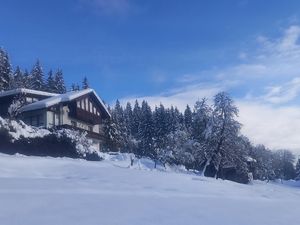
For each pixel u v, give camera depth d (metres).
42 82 93.06
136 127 110.81
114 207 12.99
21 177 21.22
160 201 15.45
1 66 73.25
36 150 35.97
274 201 20.81
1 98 48.88
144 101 129.88
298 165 146.25
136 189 19.31
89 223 10.31
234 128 49.69
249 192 25.89
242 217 13.06
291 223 12.64
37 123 47.94
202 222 11.52
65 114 50.78
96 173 25.81
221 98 50.25
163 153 53.88
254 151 78.75
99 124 59.53
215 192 22.73
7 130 34.22
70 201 13.50
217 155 49.34
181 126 63.91
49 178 21.50
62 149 38.50
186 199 17.12
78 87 109.06
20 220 10.23
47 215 11.01
